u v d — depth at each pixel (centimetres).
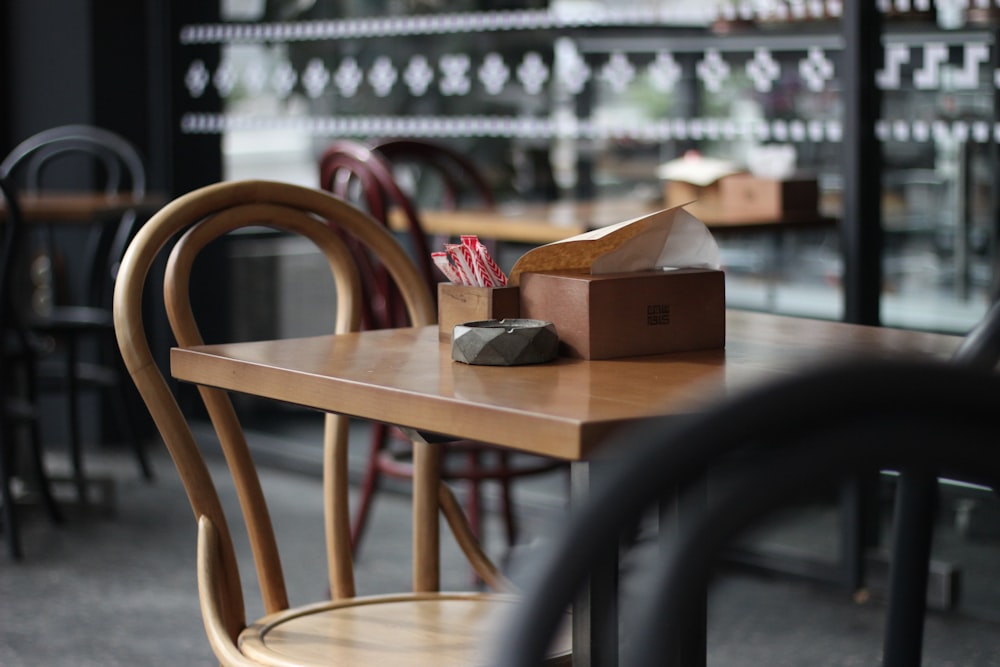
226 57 412
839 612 262
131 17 421
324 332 392
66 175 421
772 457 40
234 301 411
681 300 122
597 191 344
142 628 259
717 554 39
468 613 140
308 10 396
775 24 305
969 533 263
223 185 147
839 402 38
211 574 131
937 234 273
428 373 110
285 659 123
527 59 354
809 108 302
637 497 39
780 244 304
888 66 275
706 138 323
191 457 134
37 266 420
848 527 273
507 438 92
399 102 379
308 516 342
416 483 152
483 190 324
